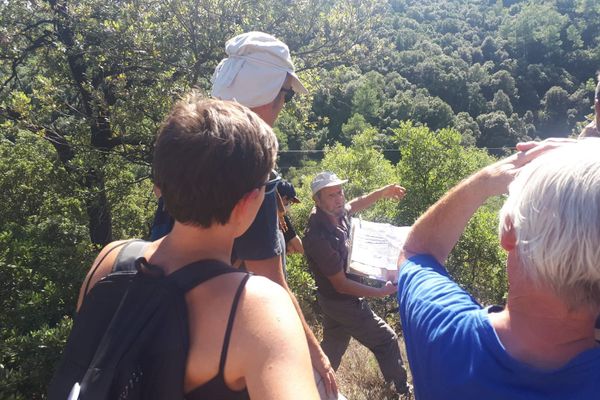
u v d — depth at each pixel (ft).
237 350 2.77
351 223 10.54
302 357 2.77
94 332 3.15
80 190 22.79
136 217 29.30
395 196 12.89
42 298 14.78
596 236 2.61
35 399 11.28
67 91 25.44
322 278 10.84
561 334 2.91
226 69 6.11
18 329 13.70
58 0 21.80
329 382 5.46
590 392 2.71
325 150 32.30
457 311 3.51
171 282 2.99
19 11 23.02
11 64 25.25
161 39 19.38
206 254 3.25
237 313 2.84
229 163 3.09
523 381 2.91
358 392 11.54
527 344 2.98
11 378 10.69
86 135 22.70
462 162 25.09
